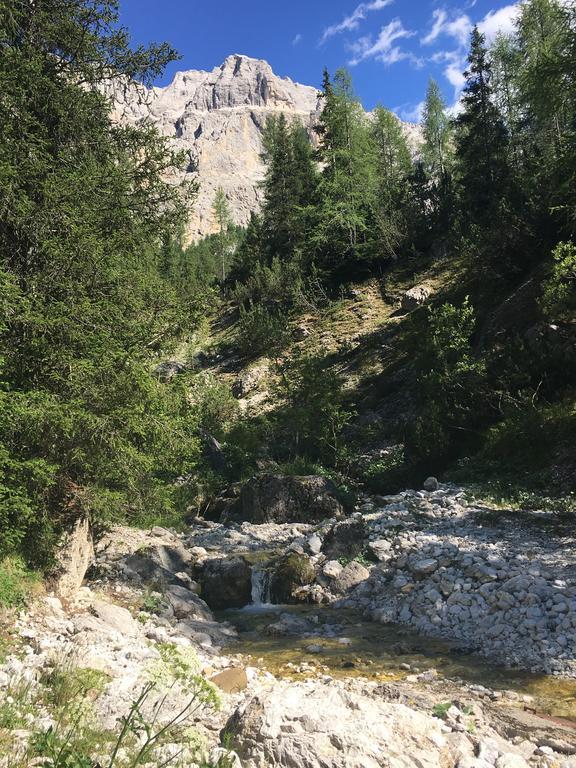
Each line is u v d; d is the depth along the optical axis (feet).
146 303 32.37
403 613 33.81
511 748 17.13
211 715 16.57
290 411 89.20
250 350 147.23
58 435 26.68
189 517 64.95
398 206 177.37
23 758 11.87
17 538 26.43
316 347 132.67
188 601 36.58
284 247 203.10
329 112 180.65
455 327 81.71
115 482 31.30
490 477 60.64
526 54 146.51
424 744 14.52
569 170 54.39
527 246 95.50
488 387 72.64
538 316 78.43
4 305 24.64
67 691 16.79
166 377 32.60
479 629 30.17
